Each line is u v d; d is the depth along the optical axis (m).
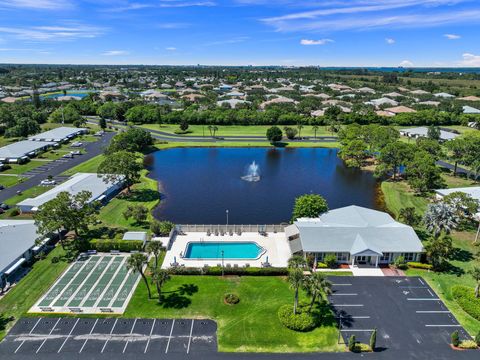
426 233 85.88
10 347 51.12
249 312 58.91
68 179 119.31
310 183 125.50
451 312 59.53
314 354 50.50
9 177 124.25
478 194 100.38
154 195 110.88
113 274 69.56
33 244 74.62
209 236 84.12
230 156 160.50
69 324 55.78
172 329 54.91
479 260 74.81
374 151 160.12
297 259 56.78
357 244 73.44
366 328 55.72
